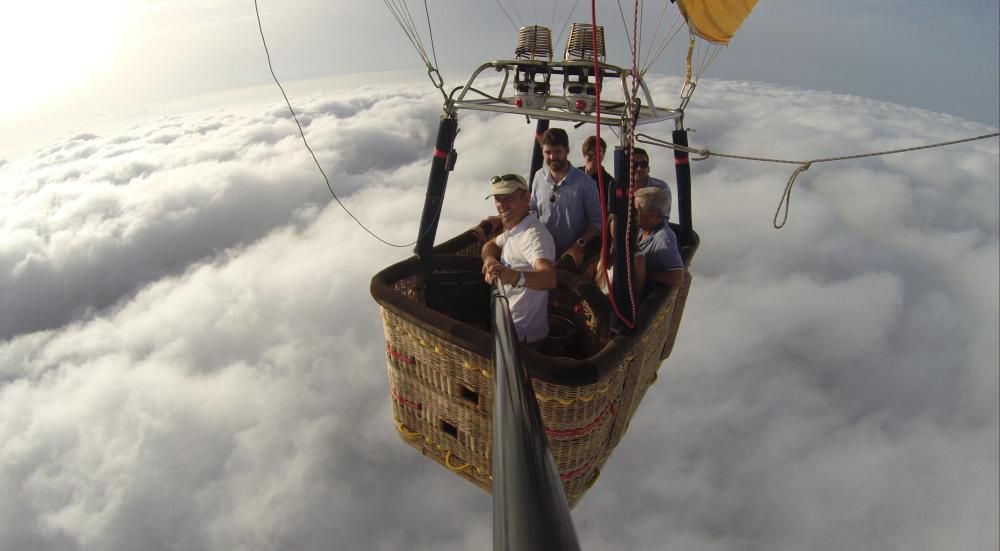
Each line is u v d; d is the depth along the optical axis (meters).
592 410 2.27
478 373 2.38
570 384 2.06
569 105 2.45
